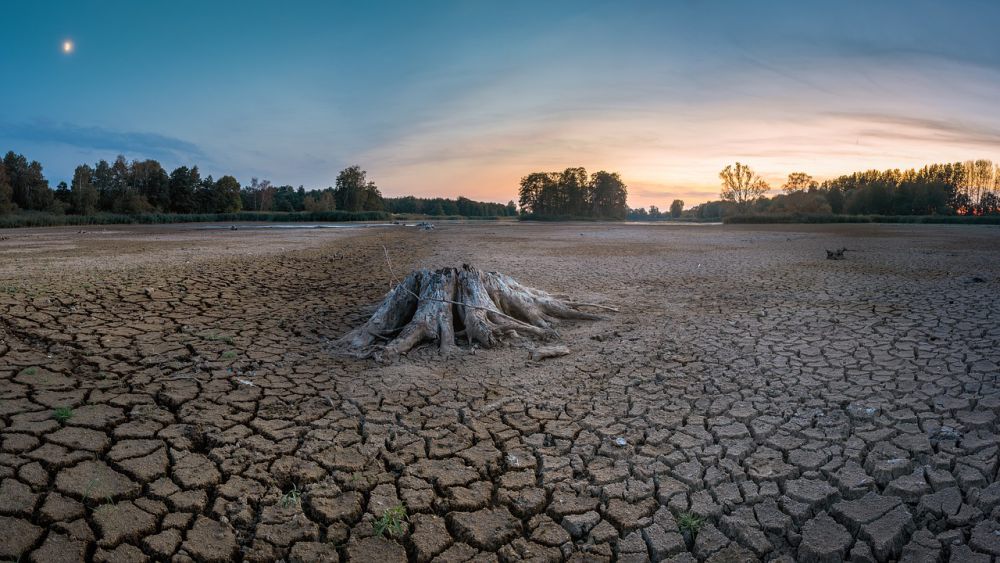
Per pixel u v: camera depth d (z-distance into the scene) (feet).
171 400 14.42
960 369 17.13
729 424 13.58
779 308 27.81
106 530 9.11
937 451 11.94
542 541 9.37
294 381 16.39
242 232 110.73
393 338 21.12
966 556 8.76
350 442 12.53
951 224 188.03
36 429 12.19
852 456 11.80
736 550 9.20
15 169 205.16
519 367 18.29
